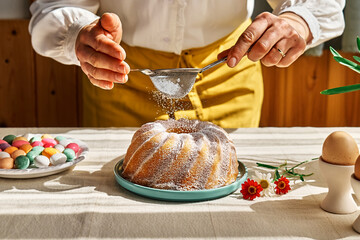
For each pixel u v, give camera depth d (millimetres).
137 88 1345
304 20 1095
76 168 937
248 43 873
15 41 1951
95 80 966
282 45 931
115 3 1229
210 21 1237
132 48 1299
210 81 1326
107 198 806
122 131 1182
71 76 2023
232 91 1377
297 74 2025
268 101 2068
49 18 1123
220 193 804
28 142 981
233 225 719
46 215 744
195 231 701
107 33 945
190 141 836
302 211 767
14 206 772
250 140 1116
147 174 827
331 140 741
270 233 698
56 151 921
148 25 1222
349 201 761
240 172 901
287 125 2100
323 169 749
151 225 716
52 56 1189
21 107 2045
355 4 1771
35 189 838
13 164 878
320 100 2066
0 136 1112
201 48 1281
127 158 877
